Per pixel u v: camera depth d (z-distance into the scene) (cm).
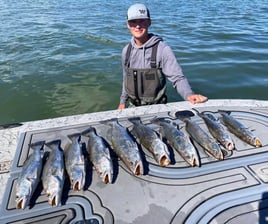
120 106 407
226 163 225
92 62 762
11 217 183
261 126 272
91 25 1145
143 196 197
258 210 184
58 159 220
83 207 189
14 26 1138
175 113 302
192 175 214
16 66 740
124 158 224
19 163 230
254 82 608
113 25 1138
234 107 311
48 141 256
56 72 704
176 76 353
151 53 359
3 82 650
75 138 255
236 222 177
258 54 761
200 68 684
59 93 606
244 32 983
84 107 554
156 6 1548
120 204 191
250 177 211
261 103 320
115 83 645
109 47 883
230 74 648
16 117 528
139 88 378
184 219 180
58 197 190
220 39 912
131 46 373
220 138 248
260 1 1688
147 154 239
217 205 188
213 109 309
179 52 798
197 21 1174
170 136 251
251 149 240
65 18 1281
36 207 190
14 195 200
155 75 368
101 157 220
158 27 1082
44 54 826
